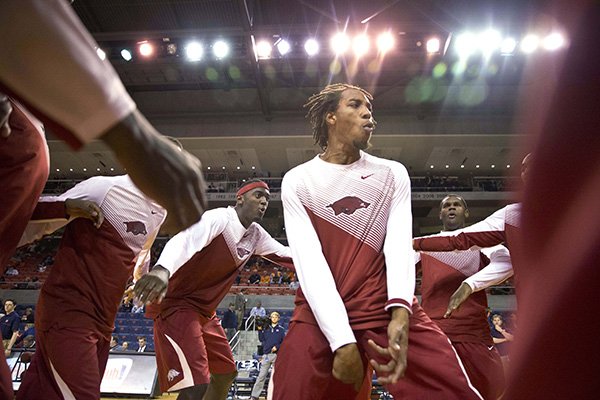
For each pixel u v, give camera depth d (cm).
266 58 1505
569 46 44
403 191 179
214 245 322
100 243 252
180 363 290
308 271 158
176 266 269
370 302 160
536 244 45
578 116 42
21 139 140
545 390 44
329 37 1443
